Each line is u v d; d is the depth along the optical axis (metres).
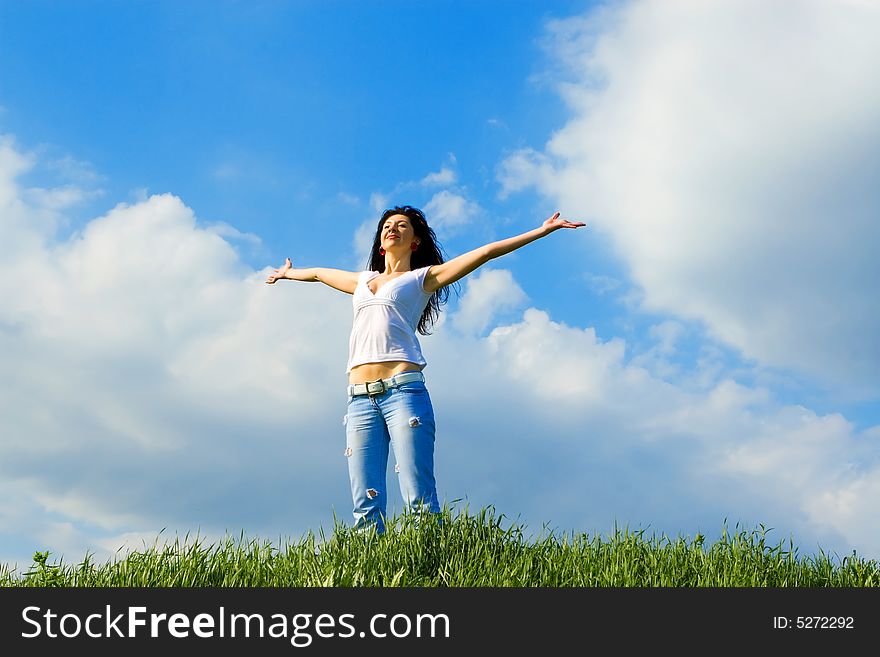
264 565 4.22
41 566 4.07
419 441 4.47
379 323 4.65
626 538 4.57
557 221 4.54
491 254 4.59
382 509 4.62
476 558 4.15
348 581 3.85
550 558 4.27
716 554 4.57
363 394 4.61
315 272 5.41
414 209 5.21
